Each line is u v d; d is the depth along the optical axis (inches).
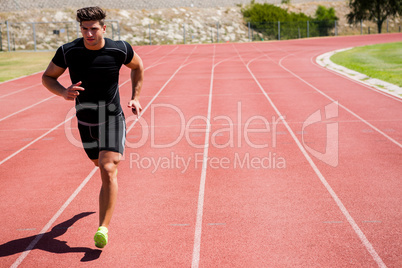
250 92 629.6
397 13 2979.8
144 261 175.3
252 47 1681.8
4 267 173.0
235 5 2785.4
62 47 174.2
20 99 624.4
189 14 2549.2
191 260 175.2
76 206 237.0
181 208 229.3
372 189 249.1
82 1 2512.3
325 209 222.7
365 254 175.5
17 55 1508.4
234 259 175.2
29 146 373.7
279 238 192.2
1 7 2362.2
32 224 214.5
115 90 185.5
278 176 277.0
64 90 174.9
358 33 2775.6
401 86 632.4
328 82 708.7
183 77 818.8
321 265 168.4
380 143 349.7
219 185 263.4
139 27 2348.7
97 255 181.2
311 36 2632.9
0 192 262.4
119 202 239.9
